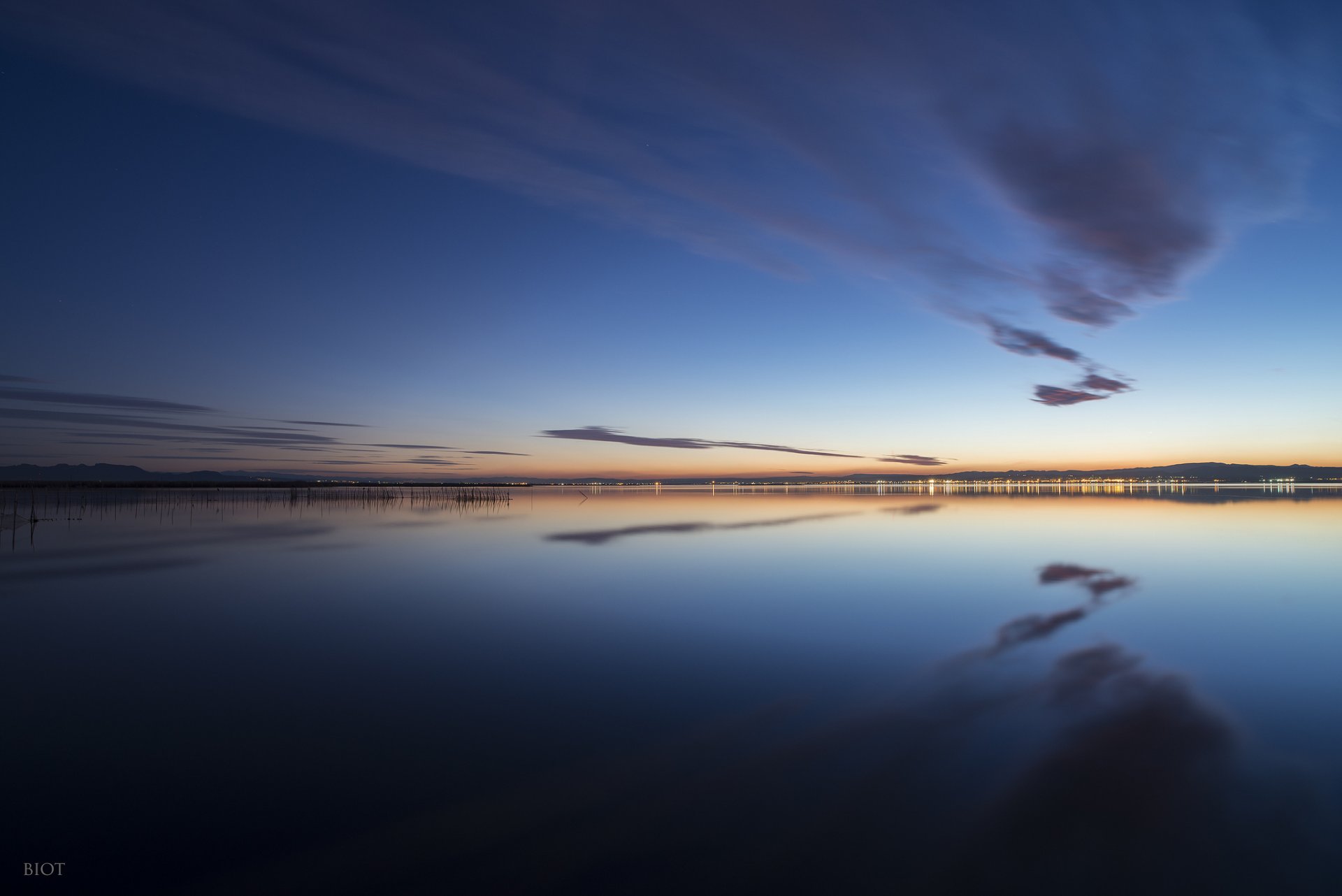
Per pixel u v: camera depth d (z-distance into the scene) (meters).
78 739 8.68
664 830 6.44
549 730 8.98
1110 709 9.54
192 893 5.59
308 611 16.70
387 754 8.21
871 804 6.87
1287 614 15.83
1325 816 6.50
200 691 10.62
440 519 49.72
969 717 9.29
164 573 22.64
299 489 137.00
